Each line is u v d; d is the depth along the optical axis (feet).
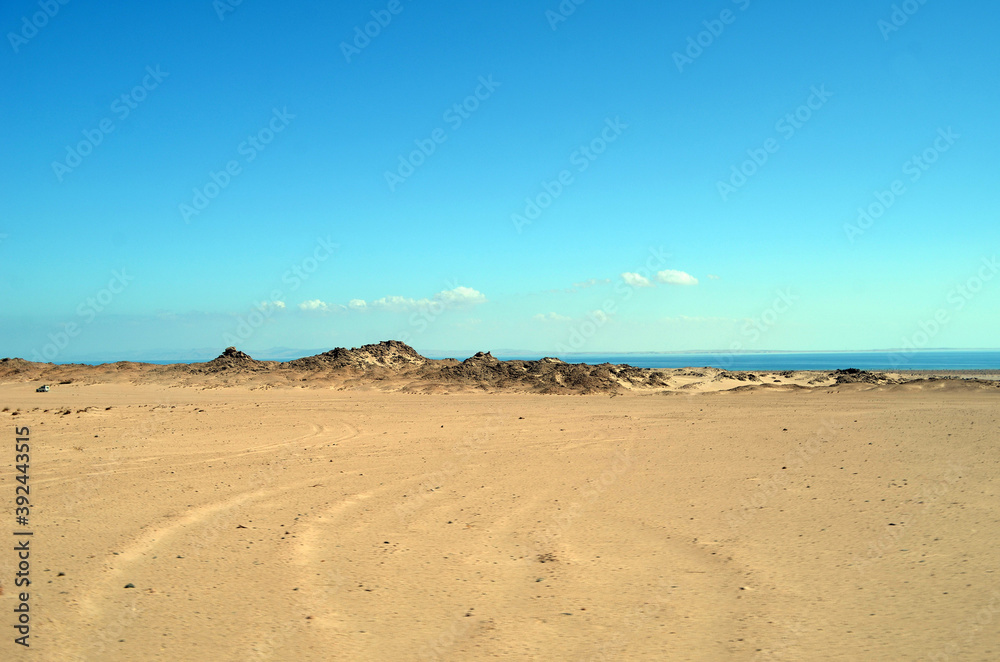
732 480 57.82
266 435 100.78
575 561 34.88
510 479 60.80
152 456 78.02
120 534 41.04
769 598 28.86
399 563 34.73
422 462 72.38
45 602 29.01
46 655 23.54
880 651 23.17
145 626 26.27
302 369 285.43
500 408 152.87
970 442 77.05
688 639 24.64
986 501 46.19
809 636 24.66
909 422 102.22
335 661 23.02
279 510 48.01
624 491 54.03
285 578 32.30
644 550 36.76
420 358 316.60
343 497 52.80
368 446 87.40
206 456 78.28
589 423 114.01
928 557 33.76
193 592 30.30
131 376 295.48
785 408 138.31
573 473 63.67
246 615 27.43
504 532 41.16
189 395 210.59
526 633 25.41
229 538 39.99
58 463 72.43
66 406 164.55
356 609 28.12
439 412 143.33
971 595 28.19
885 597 28.48
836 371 261.85
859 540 37.47
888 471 59.52
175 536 40.52
